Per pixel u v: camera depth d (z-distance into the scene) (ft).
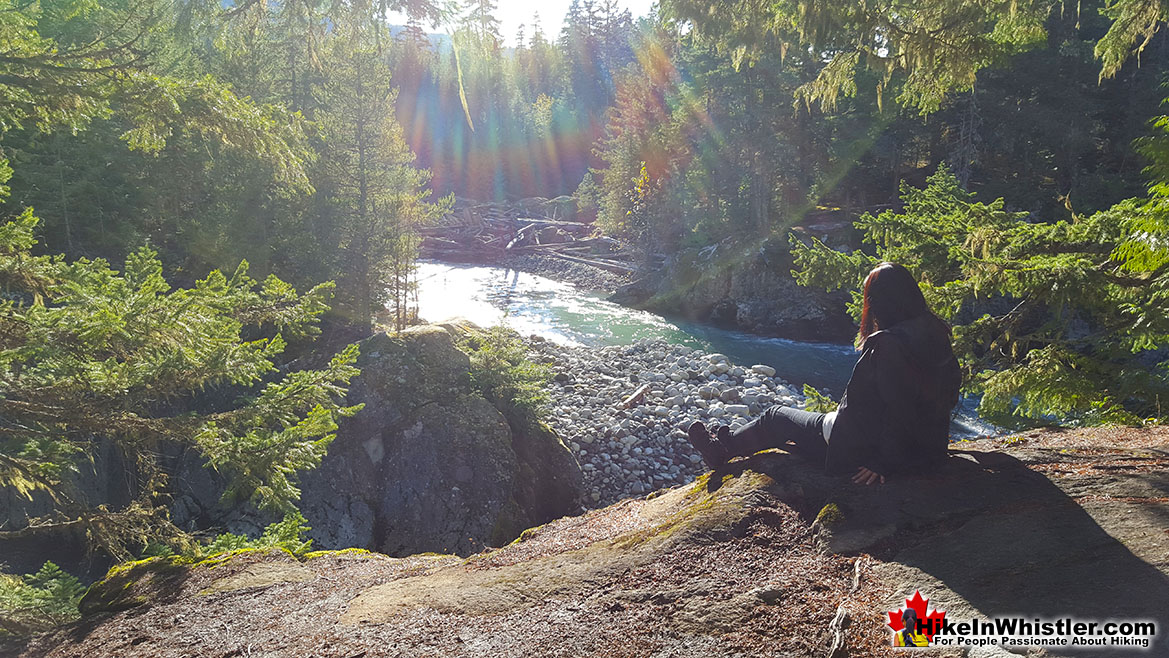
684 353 96.43
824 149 127.24
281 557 15.62
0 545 43.24
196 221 76.64
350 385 55.31
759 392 78.84
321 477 51.31
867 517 10.33
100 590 15.40
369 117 83.82
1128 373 24.94
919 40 24.47
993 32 26.81
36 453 18.52
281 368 61.41
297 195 77.05
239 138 20.18
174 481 50.37
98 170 71.92
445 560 14.15
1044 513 9.67
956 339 28.12
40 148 70.95
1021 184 104.78
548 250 178.50
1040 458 12.07
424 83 263.08
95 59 18.01
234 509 50.26
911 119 113.80
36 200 69.26
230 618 12.14
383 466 53.31
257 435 20.29
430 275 151.23
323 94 81.61
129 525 20.15
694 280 128.67
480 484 52.75
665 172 149.79
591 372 86.69
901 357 10.68
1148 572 7.72
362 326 80.53
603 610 9.52
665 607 9.29
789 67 112.27
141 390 17.99
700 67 129.59
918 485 11.00
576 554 11.87
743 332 116.37
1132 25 25.39
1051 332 27.96
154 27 18.16
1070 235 25.34
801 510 11.19
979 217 28.30
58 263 19.94
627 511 14.24
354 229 82.23
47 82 17.29
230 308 21.24
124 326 16.70
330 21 17.04
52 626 15.67
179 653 11.02
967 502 10.39
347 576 13.73
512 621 9.73
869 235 29.17
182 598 13.69
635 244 157.28
